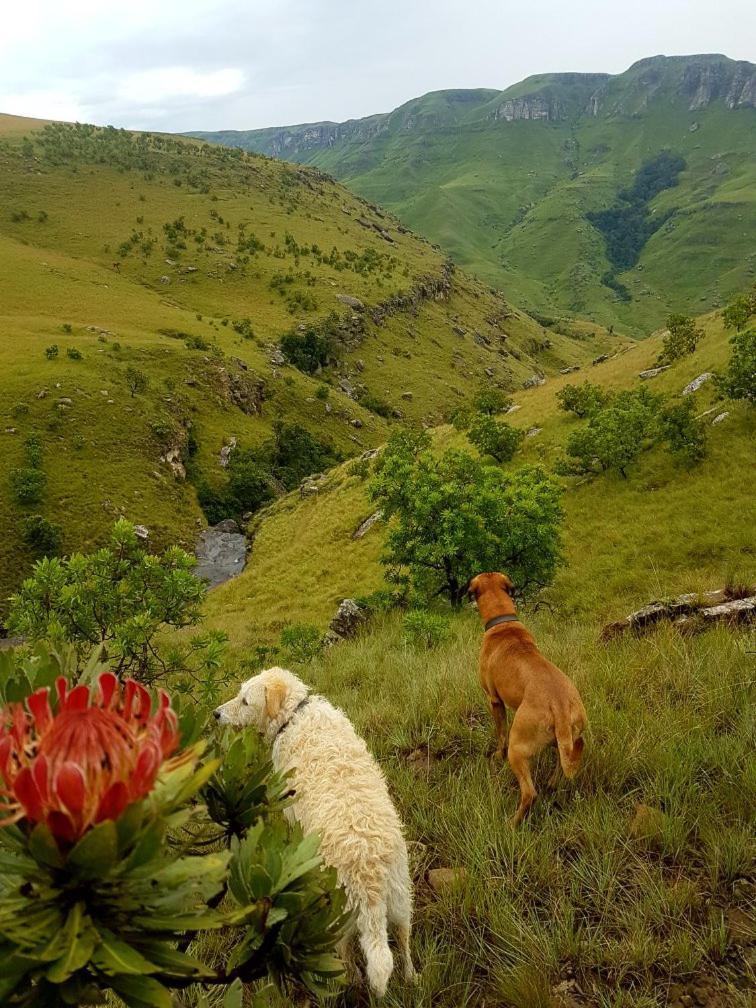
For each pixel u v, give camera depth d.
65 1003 1.11
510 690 4.43
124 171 182.88
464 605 17.42
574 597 21.09
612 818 3.67
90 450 63.00
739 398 29.69
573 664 6.36
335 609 30.00
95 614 8.96
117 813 0.99
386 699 6.62
